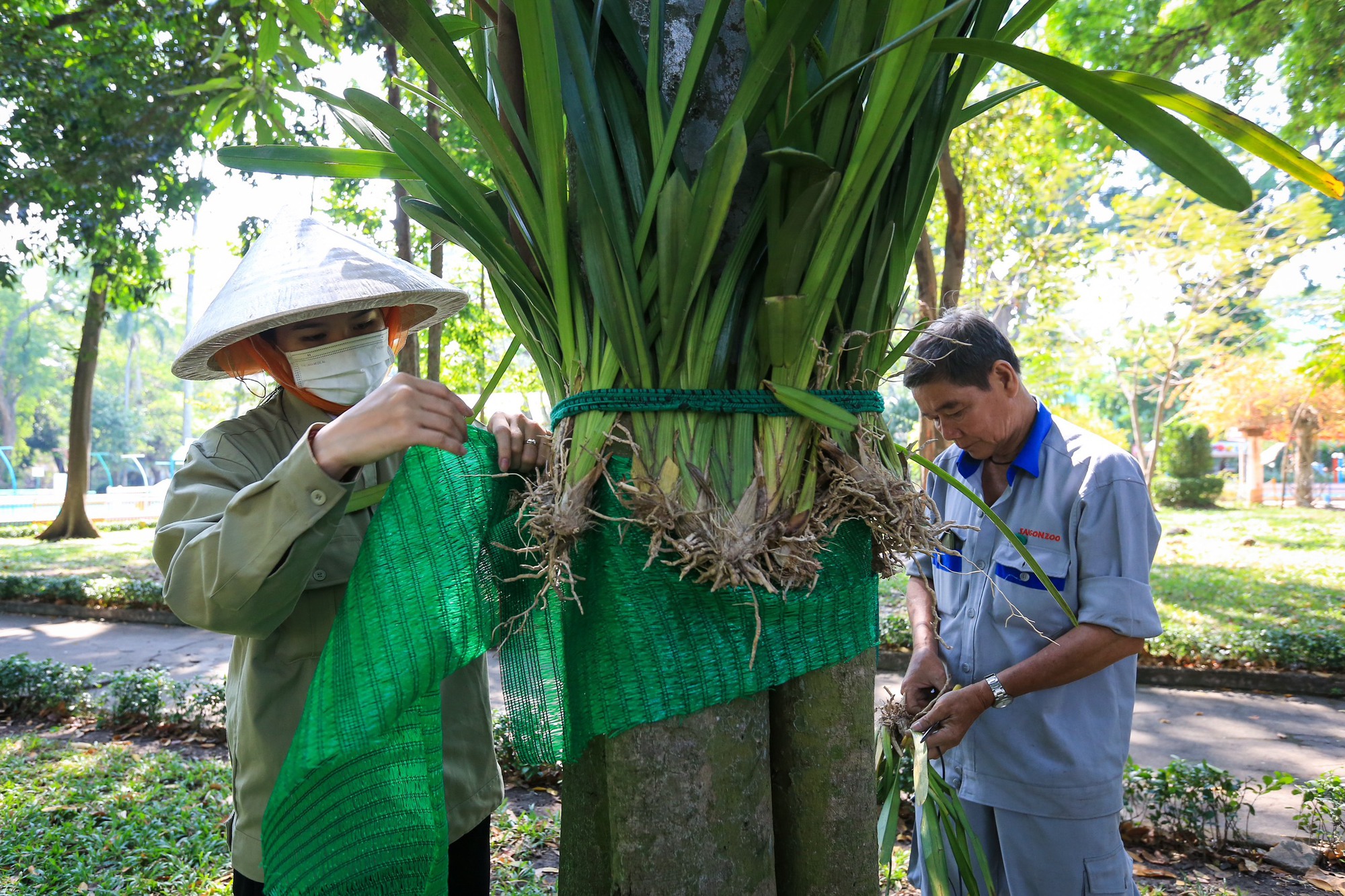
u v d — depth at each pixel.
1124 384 22.67
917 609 2.35
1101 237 16.12
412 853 1.13
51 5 10.02
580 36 1.04
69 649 8.35
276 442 1.46
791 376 1.04
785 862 1.14
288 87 4.33
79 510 17.80
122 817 4.03
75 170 9.82
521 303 1.22
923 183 1.13
